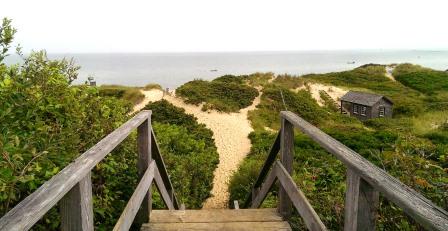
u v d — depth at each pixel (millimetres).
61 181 1442
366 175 1563
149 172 3377
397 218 2869
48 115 3498
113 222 3596
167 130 12867
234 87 26969
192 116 19953
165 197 4309
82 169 1604
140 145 3389
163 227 3484
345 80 42656
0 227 1045
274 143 3906
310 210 2479
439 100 32875
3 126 2611
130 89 27531
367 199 1701
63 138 2879
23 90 3041
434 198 2979
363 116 30844
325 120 24672
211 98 24500
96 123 3938
